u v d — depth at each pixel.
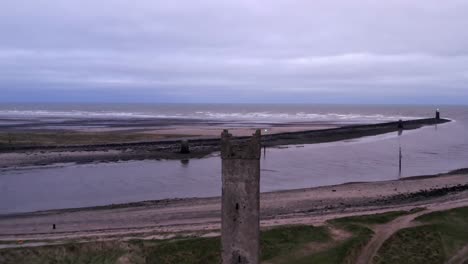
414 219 48.78
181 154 102.62
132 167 87.56
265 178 78.94
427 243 43.34
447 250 42.62
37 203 60.25
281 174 82.81
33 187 69.69
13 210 56.69
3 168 84.38
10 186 70.12
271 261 38.94
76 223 50.59
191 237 41.91
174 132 151.88
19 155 97.19
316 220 48.06
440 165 93.94
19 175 78.56
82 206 58.97
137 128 170.62
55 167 86.19
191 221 50.69
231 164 29.50
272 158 101.69
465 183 73.19
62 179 75.69
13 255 38.38
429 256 41.25
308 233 43.75
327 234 43.94
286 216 51.31
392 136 152.50
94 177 77.69
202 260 38.53
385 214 50.12
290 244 41.59
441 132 169.25
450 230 46.56
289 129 174.12
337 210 54.94
